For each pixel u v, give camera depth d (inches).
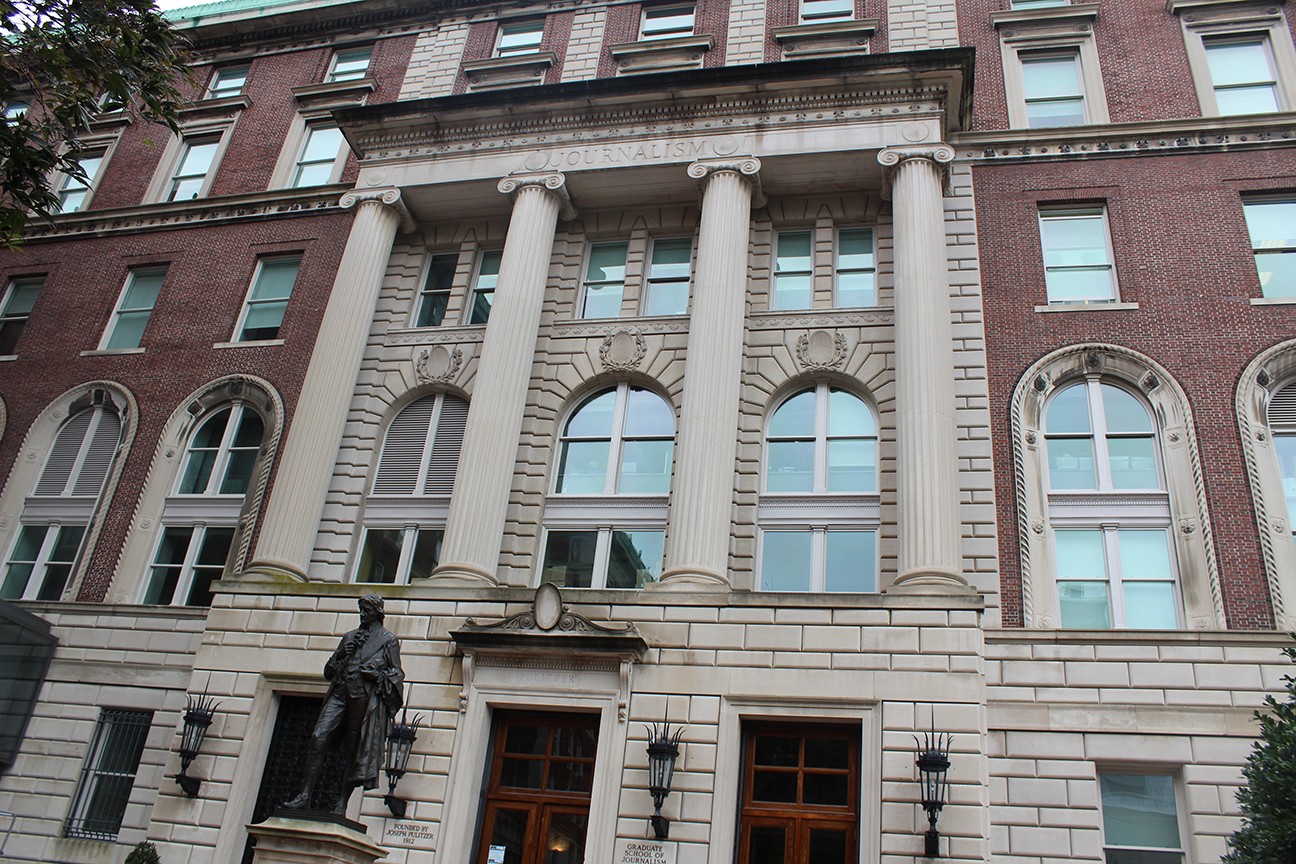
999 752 670.5
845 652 665.0
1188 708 657.0
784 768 658.2
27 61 762.2
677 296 938.1
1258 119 872.3
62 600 906.1
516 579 804.0
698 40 1063.6
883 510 768.9
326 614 764.6
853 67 891.4
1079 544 749.3
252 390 979.3
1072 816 644.7
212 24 1284.4
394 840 667.4
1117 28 979.3
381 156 1005.8
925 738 626.5
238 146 1195.3
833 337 853.8
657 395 883.4
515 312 871.7
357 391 936.9
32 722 848.9
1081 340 812.0
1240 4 958.4
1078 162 898.7
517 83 1119.6
